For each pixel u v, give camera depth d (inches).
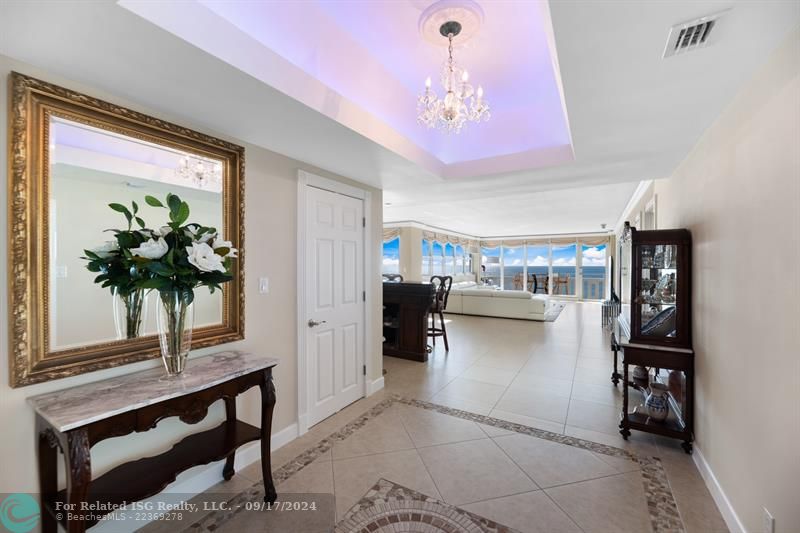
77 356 59.2
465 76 75.1
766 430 56.1
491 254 547.2
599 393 137.4
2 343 52.2
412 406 126.1
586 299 488.1
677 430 95.7
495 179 131.3
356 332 131.3
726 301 72.9
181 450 70.4
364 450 96.3
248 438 75.2
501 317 327.9
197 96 65.5
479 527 68.2
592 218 331.0
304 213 107.1
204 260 62.4
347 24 76.7
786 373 50.8
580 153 102.1
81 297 59.7
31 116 53.9
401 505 74.6
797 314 48.2
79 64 54.5
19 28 45.2
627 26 48.1
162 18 46.4
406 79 101.3
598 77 61.7
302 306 105.8
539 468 87.5
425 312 184.9
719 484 74.2
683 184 108.3
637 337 103.7
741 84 64.1
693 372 93.9
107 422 51.5
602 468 87.4
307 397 107.9
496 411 121.6
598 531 67.1
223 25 54.4
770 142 55.3
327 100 74.7
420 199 175.3
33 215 54.2
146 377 64.6
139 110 68.2
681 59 56.2
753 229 61.1
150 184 69.6
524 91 108.1
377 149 95.6
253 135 85.0
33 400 54.1
